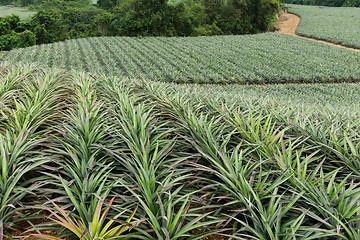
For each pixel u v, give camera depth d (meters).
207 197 2.88
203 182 2.78
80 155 3.00
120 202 2.49
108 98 5.41
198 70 17.61
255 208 2.21
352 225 2.18
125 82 7.02
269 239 2.08
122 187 2.77
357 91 14.13
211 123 3.77
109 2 64.38
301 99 12.07
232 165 2.81
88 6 64.38
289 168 2.57
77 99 4.97
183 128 3.82
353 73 17.23
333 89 14.23
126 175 2.88
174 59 20.38
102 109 4.65
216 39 30.05
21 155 3.02
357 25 41.50
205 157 3.05
